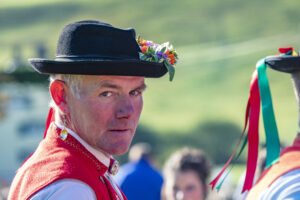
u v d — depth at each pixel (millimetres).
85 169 3264
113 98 3361
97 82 3301
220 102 73938
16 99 24188
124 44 3430
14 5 102688
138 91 3469
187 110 73500
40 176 3143
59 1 103062
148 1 102062
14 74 13070
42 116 26125
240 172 44031
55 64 3283
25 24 95375
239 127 69188
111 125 3346
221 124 69375
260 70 4426
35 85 13328
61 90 3422
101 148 3381
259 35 87812
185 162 6680
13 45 84812
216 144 67812
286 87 70938
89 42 3369
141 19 95688
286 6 93812
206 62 82938
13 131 26562
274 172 4094
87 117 3336
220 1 99250
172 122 70188
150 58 3496
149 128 69500
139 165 9602
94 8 100875
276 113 64812
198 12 96438
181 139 68125
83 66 3215
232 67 80438
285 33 85000
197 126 69625
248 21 91812
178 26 92062
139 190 9422
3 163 26500
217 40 88375
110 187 3420
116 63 3223
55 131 3471
